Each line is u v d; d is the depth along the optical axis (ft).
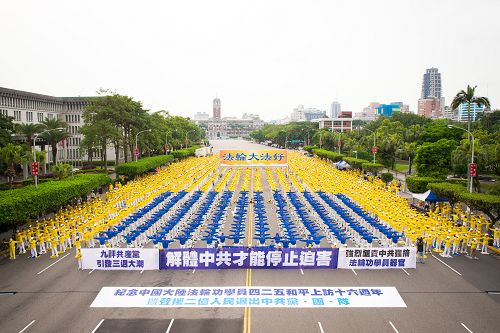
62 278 94.99
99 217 137.39
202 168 316.40
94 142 248.73
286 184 219.41
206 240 114.73
